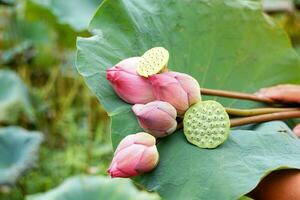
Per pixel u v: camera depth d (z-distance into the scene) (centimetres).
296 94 129
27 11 359
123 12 125
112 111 117
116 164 110
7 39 479
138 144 111
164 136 115
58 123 445
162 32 128
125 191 280
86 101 462
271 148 115
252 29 135
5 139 348
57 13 333
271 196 113
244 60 135
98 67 119
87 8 340
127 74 116
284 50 137
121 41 124
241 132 117
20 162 335
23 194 376
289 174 112
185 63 130
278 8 341
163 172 112
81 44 120
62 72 484
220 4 134
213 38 133
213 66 132
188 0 132
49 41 456
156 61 116
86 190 280
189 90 115
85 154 393
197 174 110
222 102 131
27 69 489
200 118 114
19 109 397
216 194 107
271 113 124
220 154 112
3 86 405
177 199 109
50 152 416
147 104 113
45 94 477
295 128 130
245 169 110
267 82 136
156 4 130
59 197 276
